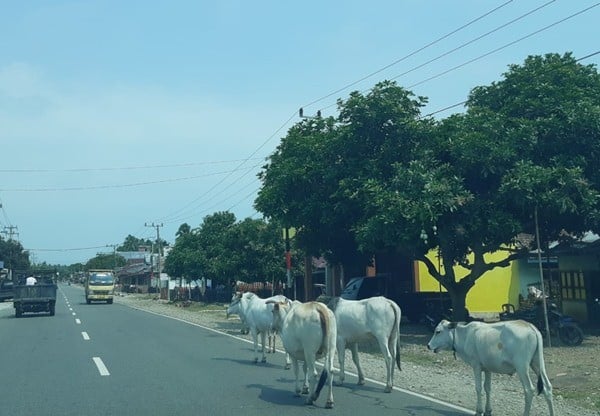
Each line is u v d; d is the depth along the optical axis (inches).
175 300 2266.2
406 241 746.8
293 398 445.7
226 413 395.5
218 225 2133.4
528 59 842.2
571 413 408.5
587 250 924.6
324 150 893.8
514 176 715.4
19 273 1700.3
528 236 1140.5
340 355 504.4
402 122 810.8
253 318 633.6
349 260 1067.3
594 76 809.5
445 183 734.5
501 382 528.7
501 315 916.0
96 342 836.6
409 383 519.5
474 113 799.7
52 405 425.7
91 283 2202.3
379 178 802.2
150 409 408.5
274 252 1809.8
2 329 1088.8
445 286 867.4
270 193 929.5
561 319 765.9
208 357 676.1
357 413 396.2
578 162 730.8
